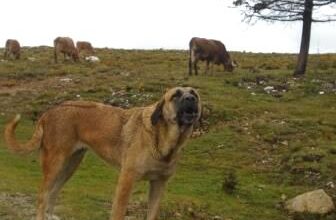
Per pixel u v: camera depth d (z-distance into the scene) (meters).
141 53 43.75
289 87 27.92
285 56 43.53
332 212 14.16
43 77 30.80
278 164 18.36
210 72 31.62
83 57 39.91
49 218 10.18
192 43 30.55
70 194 13.51
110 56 40.69
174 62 36.91
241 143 20.08
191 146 19.91
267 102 25.20
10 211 11.41
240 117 22.70
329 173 17.06
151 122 8.94
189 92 8.82
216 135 20.77
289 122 21.92
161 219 12.41
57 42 36.34
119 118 9.53
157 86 27.20
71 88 27.75
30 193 13.12
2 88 28.84
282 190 16.11
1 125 22.47
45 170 9.88
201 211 13.50
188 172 17.58
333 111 24.03
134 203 13.23
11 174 15.85
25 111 24.39
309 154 18.38
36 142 9.97
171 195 14.69
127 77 29.86
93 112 9.74
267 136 20.48
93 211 12.27
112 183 15.88
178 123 8.84
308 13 30.59
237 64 34.47
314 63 35.97
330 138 20.39
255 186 16.39
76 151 9.95
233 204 14.61
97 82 28.73
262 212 14.30
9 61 36.72
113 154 9.50
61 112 9.86
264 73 31.11
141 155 9.08
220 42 31.34
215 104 23.83
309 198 14.48
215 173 17.59
